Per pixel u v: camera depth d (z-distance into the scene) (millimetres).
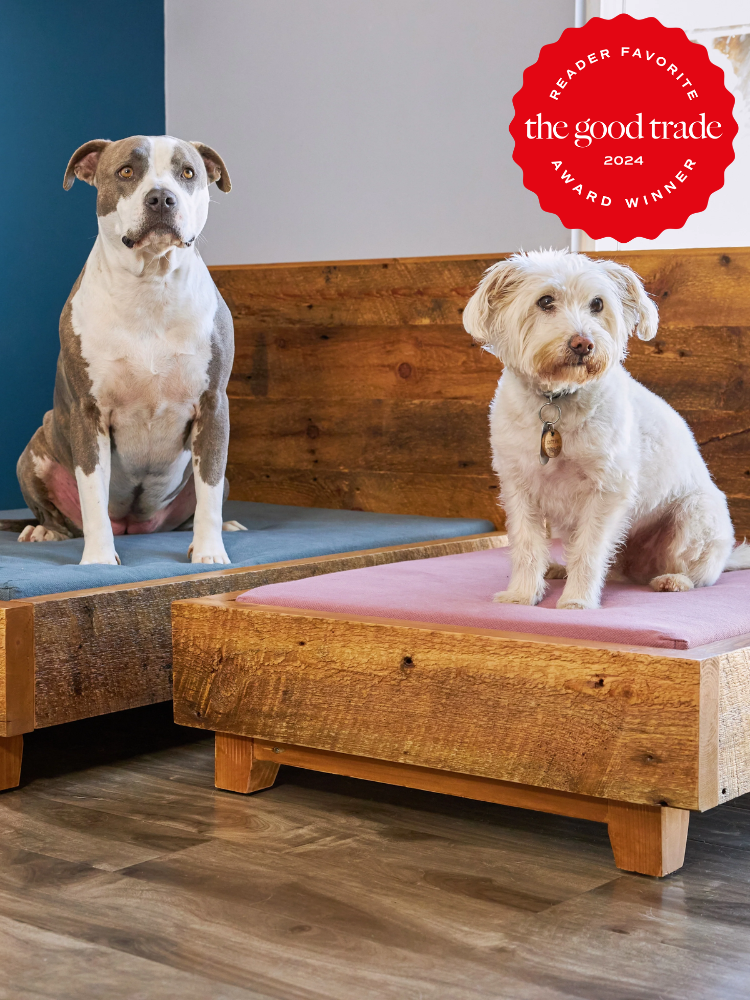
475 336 2160
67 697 2314
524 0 3561
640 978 1521
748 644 1905
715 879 1859
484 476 3656
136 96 4191
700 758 1757
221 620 2252
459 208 3721
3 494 3896
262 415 4066
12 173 3842
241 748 2281
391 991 1484
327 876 1861
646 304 2166
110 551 2734
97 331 2736
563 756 1887
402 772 2137
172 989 1486
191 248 2787
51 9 3902
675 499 2400
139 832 2059
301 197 4004
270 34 4020
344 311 3863
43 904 1742
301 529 3293
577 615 2016
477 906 1747
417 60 3742
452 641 1987
